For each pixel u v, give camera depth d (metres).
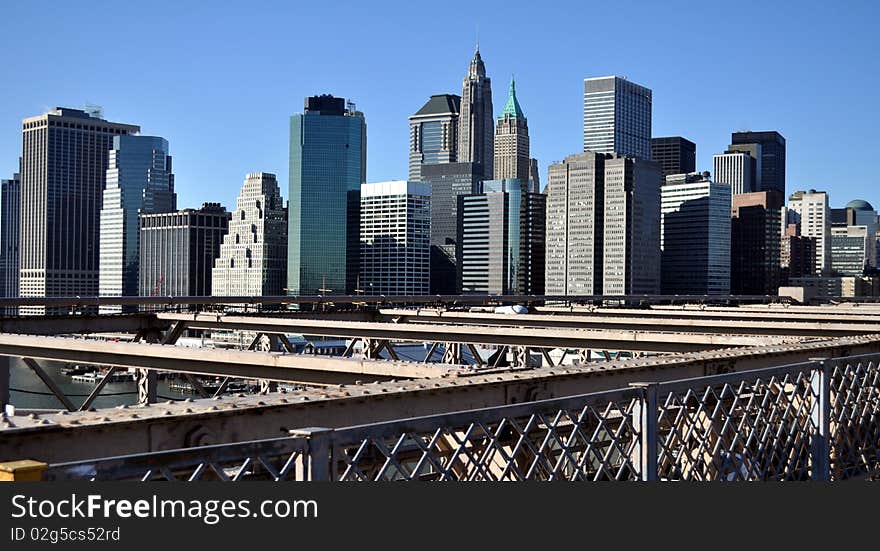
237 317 39.41
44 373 24.72
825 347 17.80
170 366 21.64
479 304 82.06
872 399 14.14
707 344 26.47
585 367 12.88
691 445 10.09
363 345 36.72
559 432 9.43
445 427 7.33
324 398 9.59
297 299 63.56
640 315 48.56
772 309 51.59
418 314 49.25
